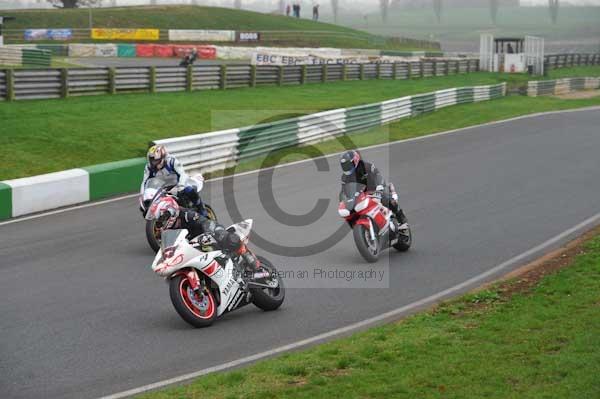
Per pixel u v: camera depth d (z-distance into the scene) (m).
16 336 18.52
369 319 20.17
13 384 15.55
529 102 93.38
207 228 19.66
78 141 48.84
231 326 19.47
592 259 24.84
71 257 26.33
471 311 20.30
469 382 14.48
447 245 28.25
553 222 31.88
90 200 36.56
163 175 26.23
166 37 155.50
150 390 15.20
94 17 172.00
